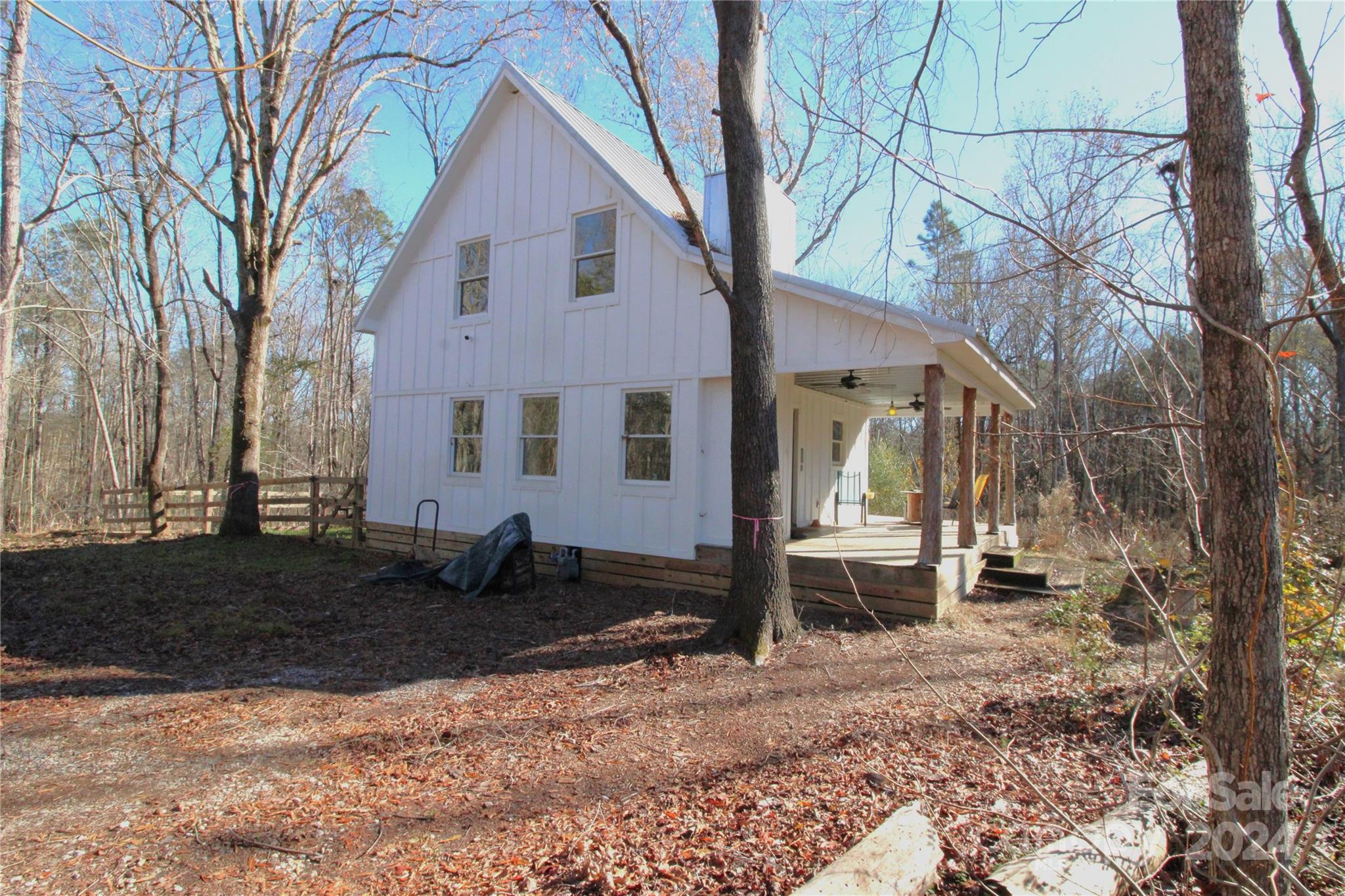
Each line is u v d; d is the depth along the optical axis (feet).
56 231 71.00
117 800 12.61
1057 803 11.52
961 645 22.33
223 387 104.37
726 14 21.18
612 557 32.12
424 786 13.00
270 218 45.78
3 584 31.86
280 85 44.21
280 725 16.08
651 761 13.83
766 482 21.18
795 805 11.66
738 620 21.20
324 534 45.70
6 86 24.02
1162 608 11.30
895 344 25.46
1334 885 8.79
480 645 22.79
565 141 35.01
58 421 90.53
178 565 37.42
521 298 36.55
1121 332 11.96
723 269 28.96
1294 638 9.43
